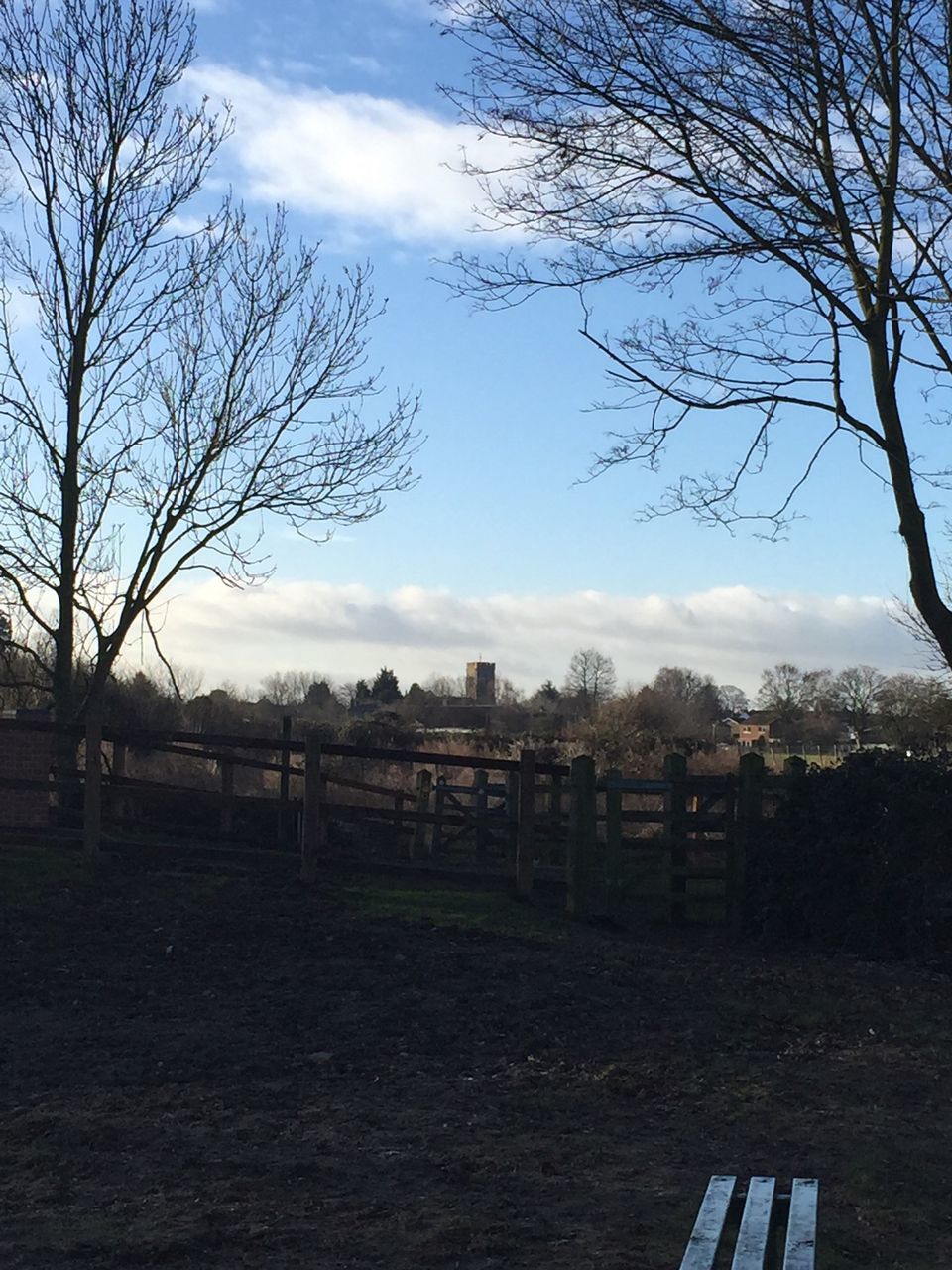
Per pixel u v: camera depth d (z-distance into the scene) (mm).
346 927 13102
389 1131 7168
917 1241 5570
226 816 17469
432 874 15156
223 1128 7191
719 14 13062
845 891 13797
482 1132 7160
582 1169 6504
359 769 32562
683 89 13125
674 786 15000
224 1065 8633
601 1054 9078
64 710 19047
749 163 13570
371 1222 5723
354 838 18672
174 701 29891
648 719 44875
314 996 10617
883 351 14320
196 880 14742
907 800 13586
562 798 21531
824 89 13445
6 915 12891
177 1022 9766
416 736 41188
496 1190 6172
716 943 14195
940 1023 10422
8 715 18703
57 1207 5930
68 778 18344
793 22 13094
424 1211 5859
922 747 15523
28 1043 9109
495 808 19609
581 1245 5445
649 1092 8062
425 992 10836
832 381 14172
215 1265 5246
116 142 18938
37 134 18703
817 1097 8031
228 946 12281
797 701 65438
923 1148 6961
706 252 13469
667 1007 10672
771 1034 9883
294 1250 5398
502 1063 8797
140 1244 5426
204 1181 6297
